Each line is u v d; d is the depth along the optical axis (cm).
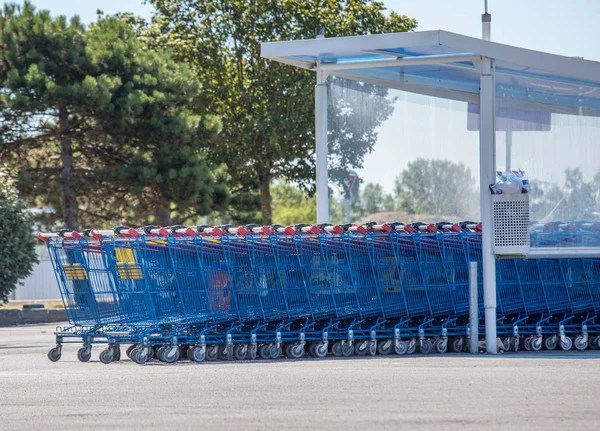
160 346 2556
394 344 2612
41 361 2586
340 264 2552
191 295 2472
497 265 2702
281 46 2767
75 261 2483
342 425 1391
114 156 5962
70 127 5744
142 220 6700
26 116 5609
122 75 5809
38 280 6856
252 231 2467
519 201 2589
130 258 2452
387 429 1352
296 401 1634
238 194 7144
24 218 4581
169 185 5753
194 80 6072
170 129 5672
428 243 2620
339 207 3138
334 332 2570
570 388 1755
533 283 2722
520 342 2812
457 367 2169
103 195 6003
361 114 3134
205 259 2486
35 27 5522
